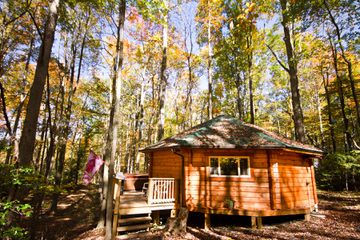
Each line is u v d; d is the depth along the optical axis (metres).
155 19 9.17
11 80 14.34
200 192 8.83
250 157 8.74
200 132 10.04
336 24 13.85
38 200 7.61
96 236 7.89
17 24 12.22
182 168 9.24
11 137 6.52
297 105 13.96
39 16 11.59
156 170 11.41
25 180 5.09
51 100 14.57
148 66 24.67
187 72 27.59
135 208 7.94
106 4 9.18
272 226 8.30
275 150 8.52
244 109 27.08
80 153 22.97
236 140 8.83
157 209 8.41
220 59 20.39
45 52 6.41
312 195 10.50
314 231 7.48
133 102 28.36
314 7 12.17
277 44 17.94
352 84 15.42
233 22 19.28
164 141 10.91
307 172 10.43
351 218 8.85
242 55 18.77
